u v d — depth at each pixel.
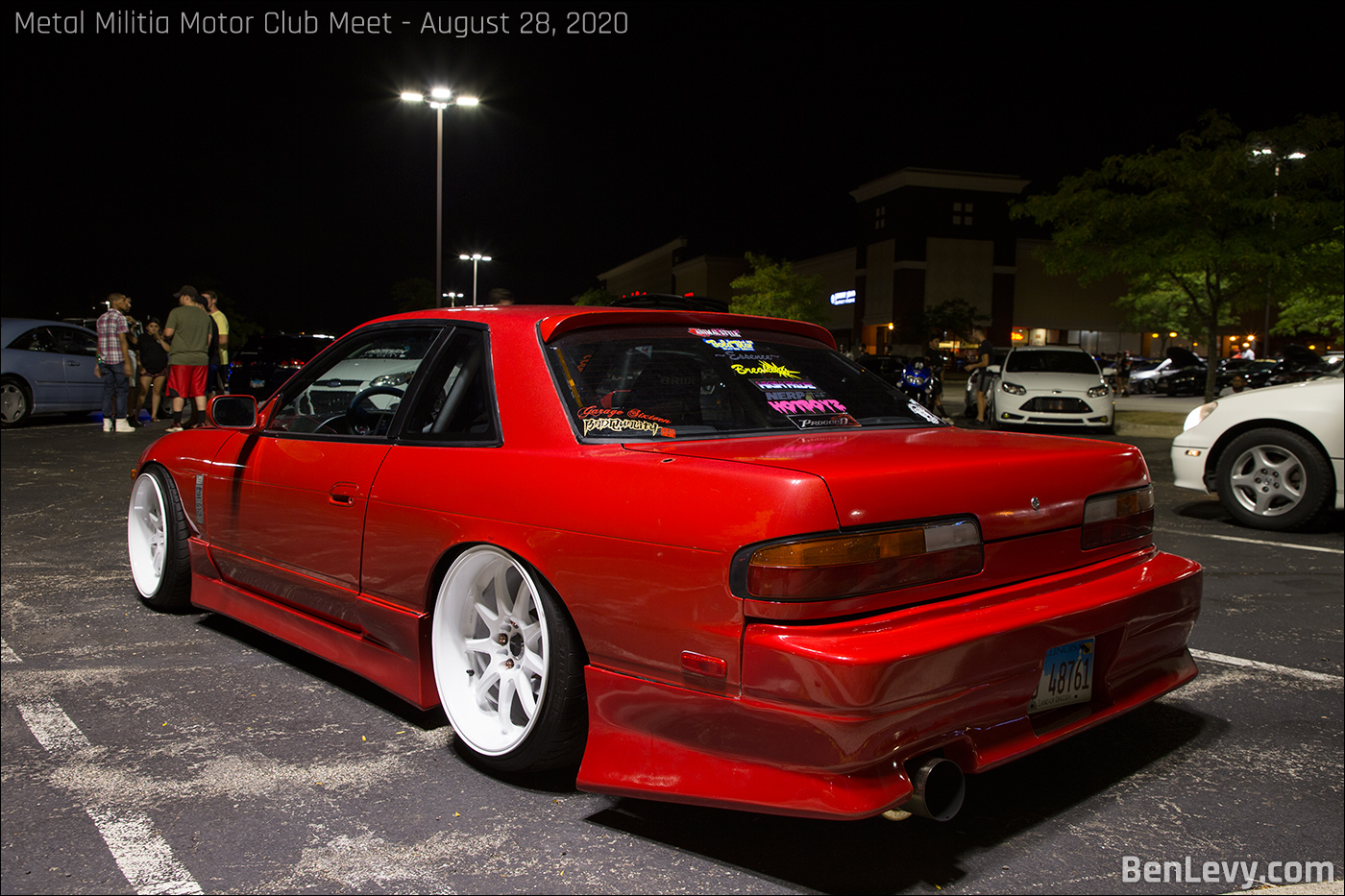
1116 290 64.31
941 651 1.93
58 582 4.69
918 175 60.59
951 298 61.72
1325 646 3.86
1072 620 2.21
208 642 3.76
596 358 2.58
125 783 2.54
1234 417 6.52
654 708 2.12
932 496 2.08
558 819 2.36
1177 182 13.75
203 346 11.87
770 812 1.95
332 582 2.99
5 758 2.70
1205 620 4.23
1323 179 13.74
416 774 2.61
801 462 2.07
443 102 21.22
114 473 8.47
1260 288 14.18
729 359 2.78
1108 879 2.11
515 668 2.51
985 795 2.53
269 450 3.32
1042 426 14.34
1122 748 2.85
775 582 1.90
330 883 2.07
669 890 2.04
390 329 3.16
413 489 2.66
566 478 2.29
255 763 2.67
